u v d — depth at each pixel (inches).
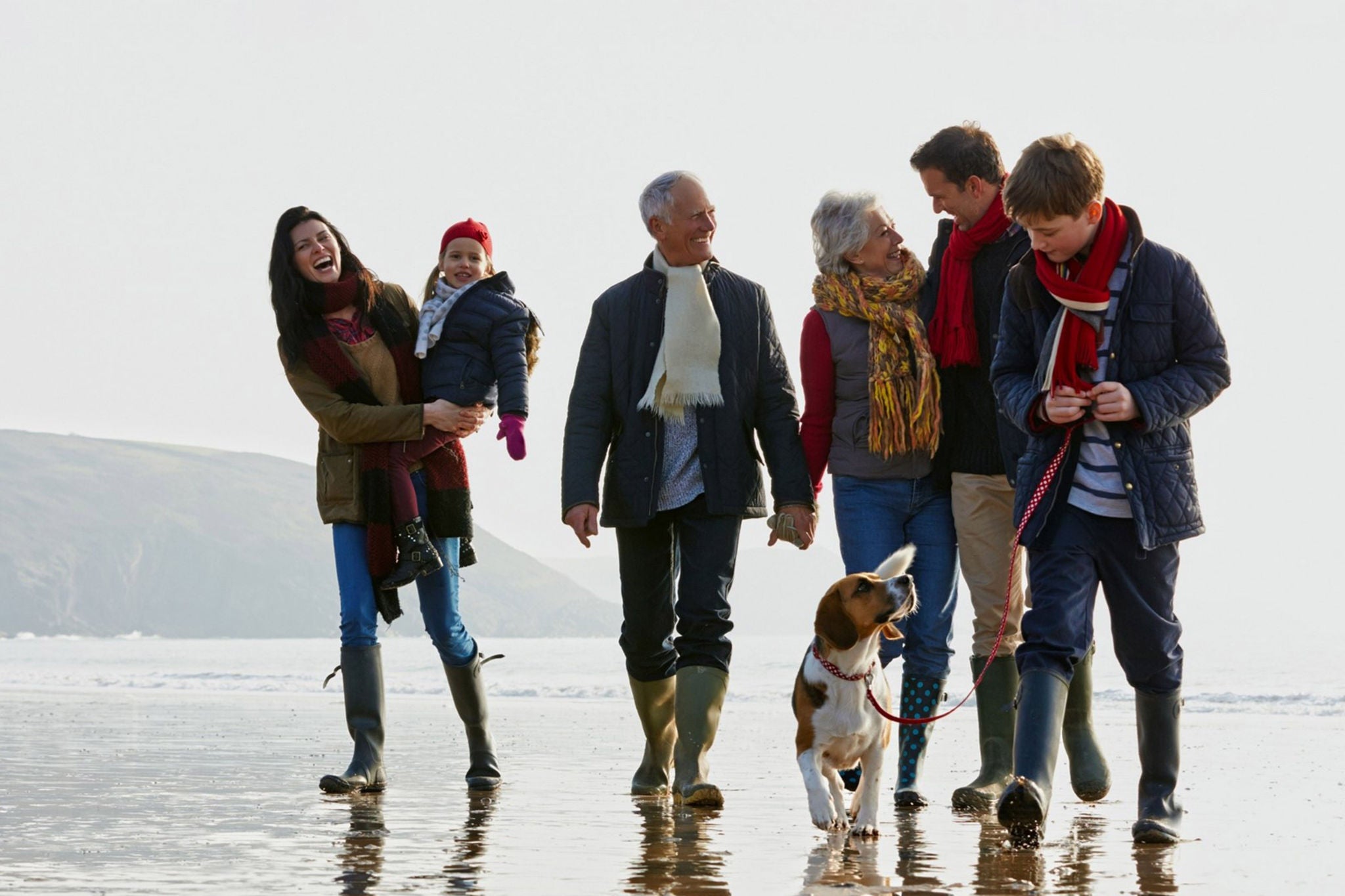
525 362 216.4
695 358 200.2
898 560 183.2
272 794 213.3
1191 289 148.4
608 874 138.4
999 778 198.4
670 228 204.4
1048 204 143.3
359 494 211.9
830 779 184.4
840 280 201.5
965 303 193.9
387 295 217.6
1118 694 631.8
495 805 198.4
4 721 420.2
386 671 1166.3
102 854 150.8
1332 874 136.7
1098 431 149.6
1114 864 143.6
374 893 127.3
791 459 203.9
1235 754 310.8
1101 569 151.7
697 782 196.2
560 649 2608.3
